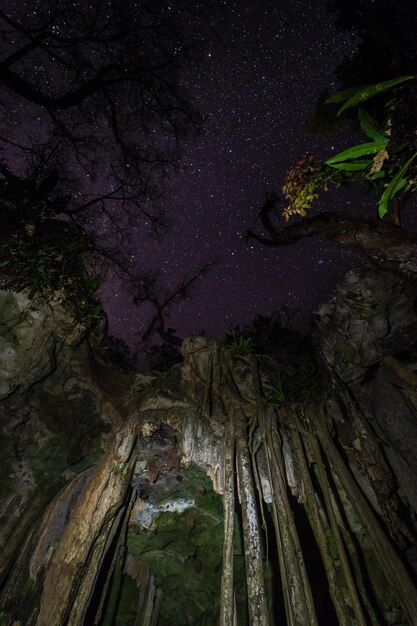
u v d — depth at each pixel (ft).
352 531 17.76
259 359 20.45
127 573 19.43
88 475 15.49
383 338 15.97
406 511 15.55
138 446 15.79
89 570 12.66
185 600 20.48
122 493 14.01
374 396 16.83
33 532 14.17
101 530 13.47
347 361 17.04
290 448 16.30
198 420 16.42
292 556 11.92
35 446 16.08
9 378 14.89
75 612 11.77
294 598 11.14
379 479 15.42
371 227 14.83
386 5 14.49
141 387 18.53
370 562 17.62
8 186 18.52
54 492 15.78
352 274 15.58
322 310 17.79
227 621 10.84
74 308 16.19
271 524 18.97
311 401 17.57
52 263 15.57
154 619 19.65
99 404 17.53
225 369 19.12
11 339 14.75
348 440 17.24
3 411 15.52
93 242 17.65
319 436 16.30
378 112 14.89
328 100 6.45
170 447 15.94
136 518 18.01
